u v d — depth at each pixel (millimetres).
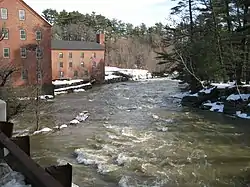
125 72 79500
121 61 93625
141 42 102500
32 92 27750
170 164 16172
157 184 13586
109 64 93500
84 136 22078
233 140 20750
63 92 49281
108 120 27719
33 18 43844
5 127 4023
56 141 20812
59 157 17516
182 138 21328
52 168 2611
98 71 66500
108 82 67812
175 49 39125
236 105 29500
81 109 33469
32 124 25453
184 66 37969
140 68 93000
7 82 26609
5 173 3193
